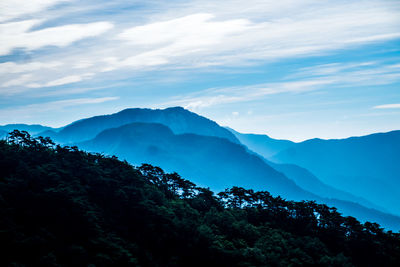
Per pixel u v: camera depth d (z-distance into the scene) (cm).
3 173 10775
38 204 9531
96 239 9075
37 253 8012
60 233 8956
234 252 10062
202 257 9944
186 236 10450
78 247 8494
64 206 9694
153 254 9694
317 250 11219
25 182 10075
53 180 10706
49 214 9356
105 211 10588
